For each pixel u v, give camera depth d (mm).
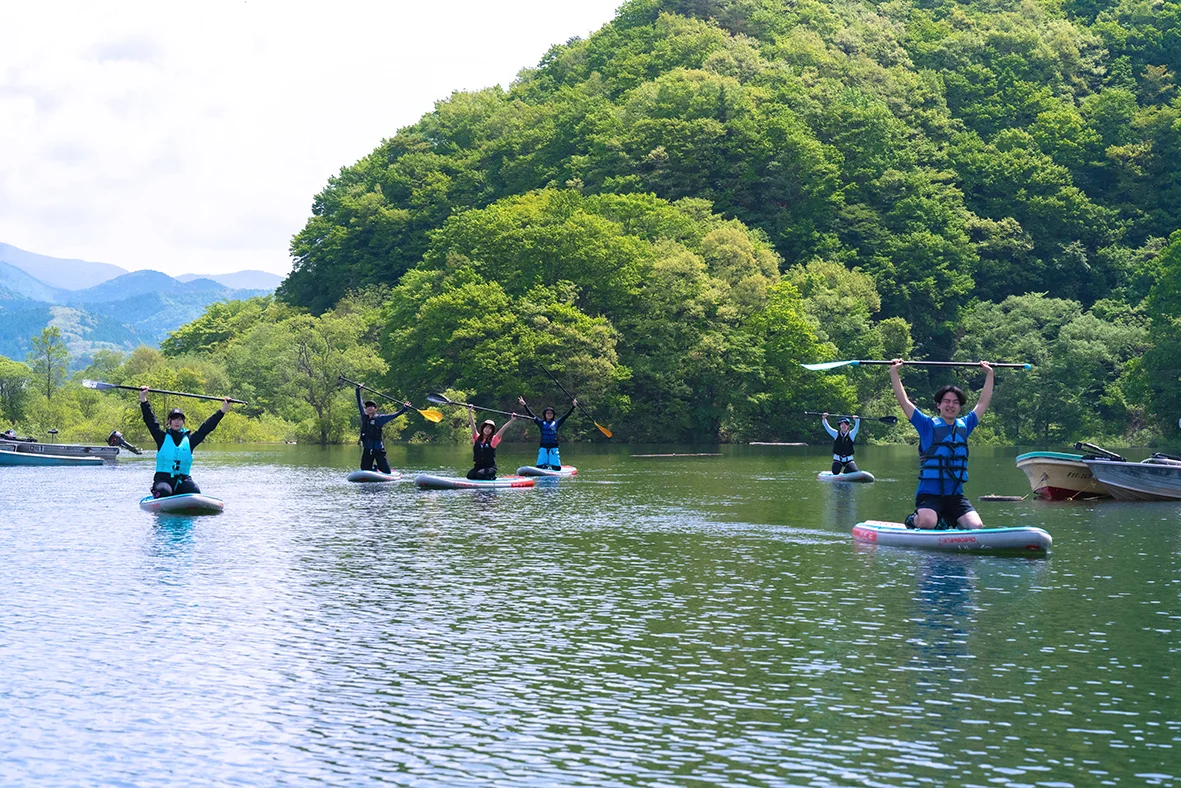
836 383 90938
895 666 11258
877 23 185250
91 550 18891
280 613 13773
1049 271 131500
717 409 91938
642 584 15836
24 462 46719
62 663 11367
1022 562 17906
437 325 87625
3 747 8930
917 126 154000
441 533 21484
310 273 150125
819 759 8609
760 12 183500
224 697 10258
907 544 19625
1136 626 13039
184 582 15820
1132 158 143500
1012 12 187125
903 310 117750
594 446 77812
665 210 106000
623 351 93250
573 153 147250
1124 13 184125
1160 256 87875
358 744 8992
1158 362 84062
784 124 127812
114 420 72312
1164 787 8039
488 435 34125
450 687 10586
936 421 20031
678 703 10055
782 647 12039
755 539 20688
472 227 100188
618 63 174250
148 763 8586
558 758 8664
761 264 101125
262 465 47125
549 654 11781
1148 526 23609
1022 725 9391
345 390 81688
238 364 91625
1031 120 159500
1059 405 96062
